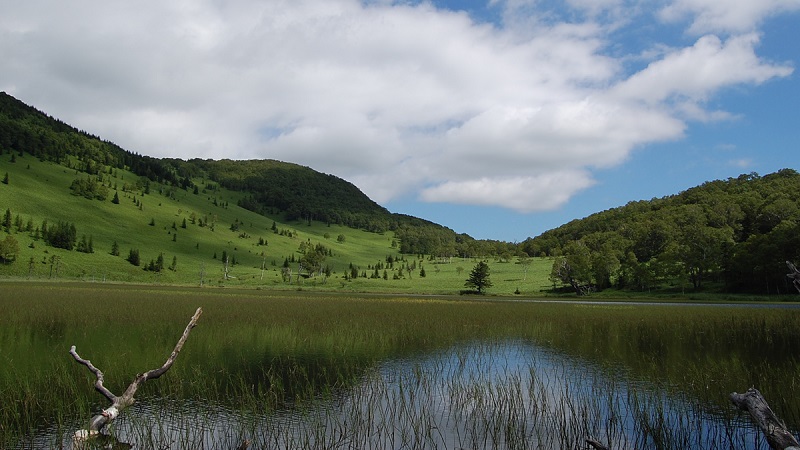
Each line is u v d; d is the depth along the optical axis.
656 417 14.27
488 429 13.43
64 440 12.09
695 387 18.19
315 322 36.53
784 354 25.12
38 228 172.75
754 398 8.90
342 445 12.14
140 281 148.25
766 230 158.88
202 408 15.12
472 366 22.58
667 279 123.06
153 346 25.11
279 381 18.56
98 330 29.92
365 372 20.78
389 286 151.12
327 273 182.88
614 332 34.81
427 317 42.78
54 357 21.67
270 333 30.73
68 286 88.44
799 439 12.23
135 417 14.10
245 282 157.62
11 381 17.23
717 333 33.72
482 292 133.62
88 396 16.05
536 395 17.38
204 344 26.31
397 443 12.34
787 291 96.06
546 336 32.59
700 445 12.23
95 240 191.88
